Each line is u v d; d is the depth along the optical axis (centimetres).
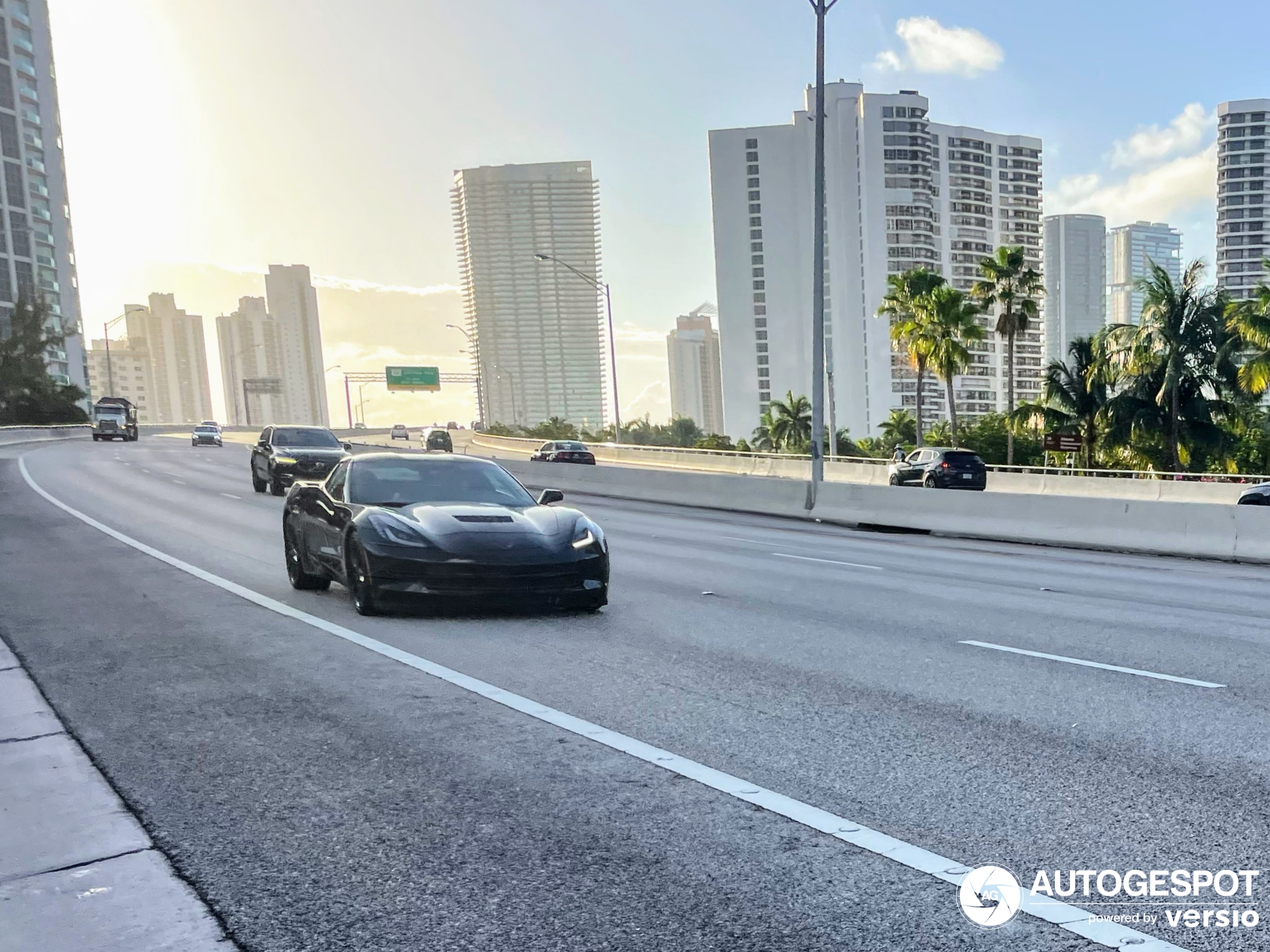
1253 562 1473
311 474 2367
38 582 1064
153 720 535
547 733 510
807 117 12544
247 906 319
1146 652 732
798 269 12794
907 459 3759
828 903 320
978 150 12306
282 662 676
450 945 294
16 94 11888
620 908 317
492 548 805
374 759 468
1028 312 4753
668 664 677
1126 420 4128
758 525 2105
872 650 730
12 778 442
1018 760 468
